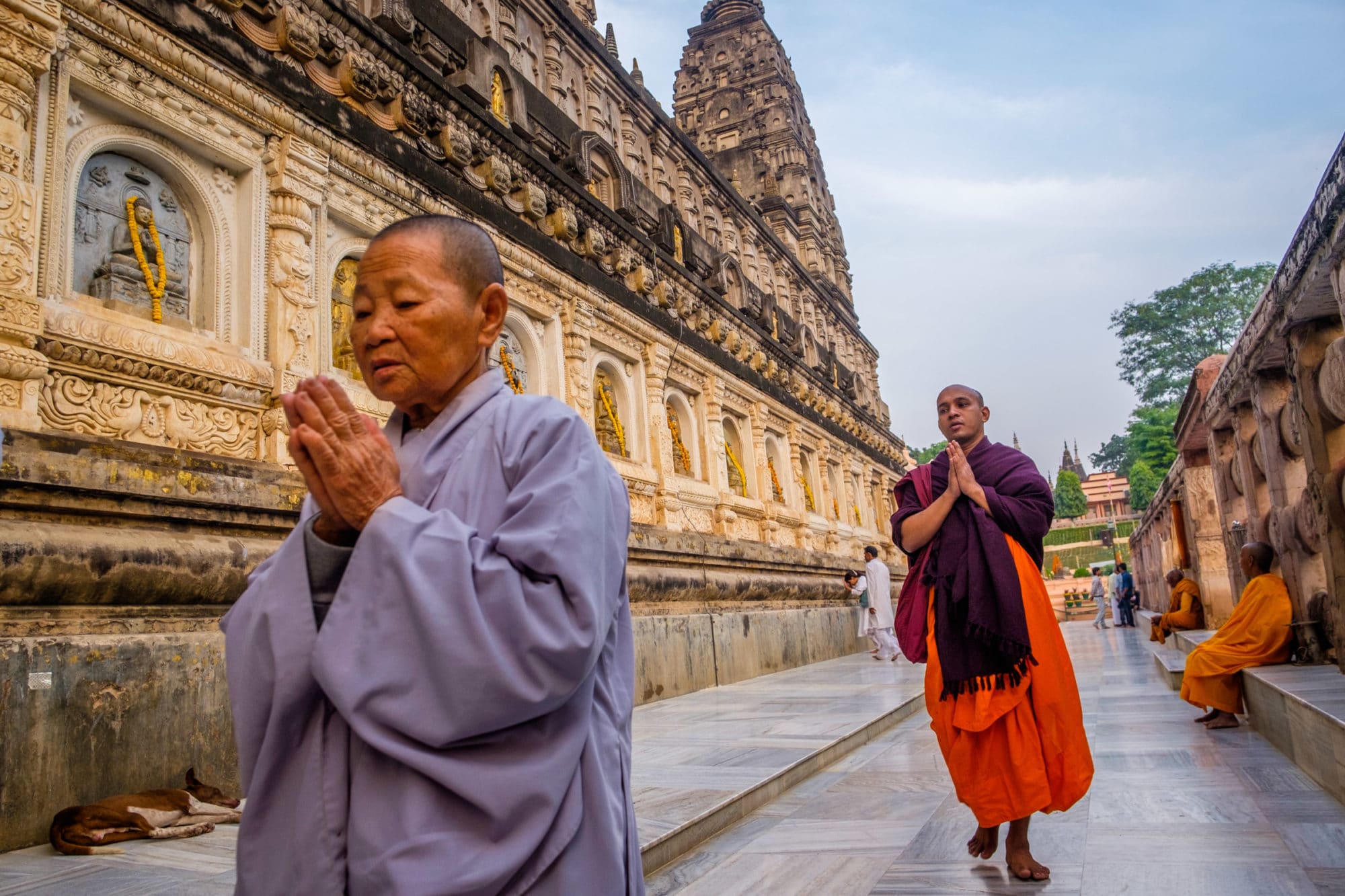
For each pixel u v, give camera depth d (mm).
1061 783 2877
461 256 1389
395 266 1347
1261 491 8055
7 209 3787
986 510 3029
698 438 11703
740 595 10750
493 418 1311
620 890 1182
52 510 3662
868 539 18156
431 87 6883
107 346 4223
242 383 4934
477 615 1074
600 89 11461
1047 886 2779
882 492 20859
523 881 1104
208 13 5016
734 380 12680
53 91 4180
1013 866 2871
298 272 5395
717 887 2912
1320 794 3848
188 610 4098
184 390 4660
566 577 1125
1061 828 3504
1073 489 75312
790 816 3869
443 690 1067
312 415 1137
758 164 21266
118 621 3783
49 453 3625
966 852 3184
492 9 9156
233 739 4086
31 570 3402
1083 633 21656
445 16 7586
